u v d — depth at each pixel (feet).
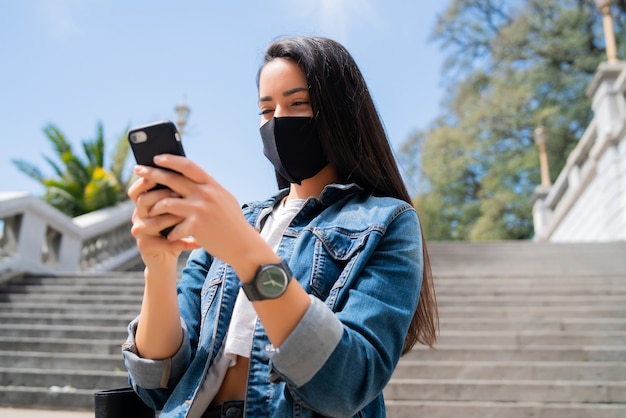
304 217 3.86
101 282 26.40
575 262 30.71
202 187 2.61
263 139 4.09
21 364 16.97
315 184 4.15
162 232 2.82
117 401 3.87
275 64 4.05
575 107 73.92
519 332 18.45
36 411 14.20
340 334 2.79
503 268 29.84
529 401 14.12
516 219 79.15
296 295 2.73
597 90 44.68
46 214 30.17
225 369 3.46
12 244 28.19
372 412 3.63
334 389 2.75
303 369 2.72
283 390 3.13
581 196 46.85
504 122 77.56
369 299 3.13
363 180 4.03
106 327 19.62
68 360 16.83
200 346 3.59
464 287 24.23
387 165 4.10
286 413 3.08
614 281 24.35
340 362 2.74
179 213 2.59
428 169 83.20
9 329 19.62
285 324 2.72
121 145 64.95
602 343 17.31
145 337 3.57
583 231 46.11
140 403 3.99
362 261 3.32
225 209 2.60
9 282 26.48
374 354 2.91
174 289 3.53
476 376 15.39
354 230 3.53
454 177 81.61
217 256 2.69
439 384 14.42
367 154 3.99
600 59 73.41
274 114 4.02
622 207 39.17
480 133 80.69
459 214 83.41
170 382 3.71
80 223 36.06
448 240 83.97
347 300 3.21
